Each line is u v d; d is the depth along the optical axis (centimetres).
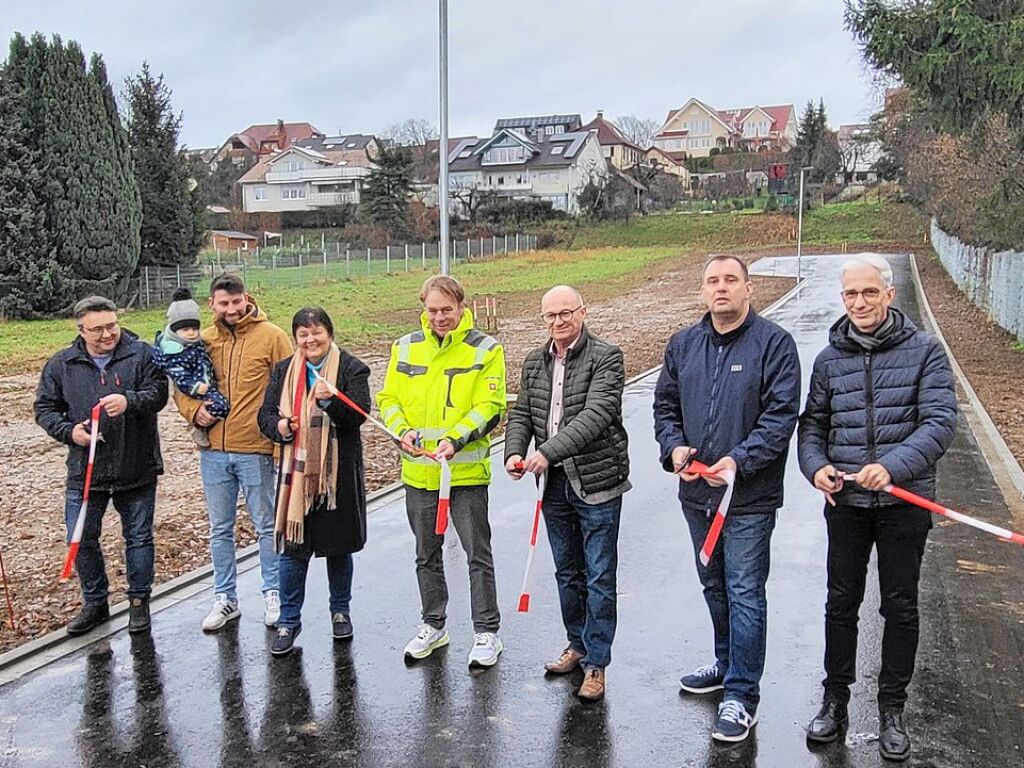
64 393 549
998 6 1468
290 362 528
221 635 561
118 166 3200
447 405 507
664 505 835
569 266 5353
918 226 6675
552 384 480
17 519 830
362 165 8675
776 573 654
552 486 477
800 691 480
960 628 554
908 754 414
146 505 561
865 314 408
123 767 419
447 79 1384
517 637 554
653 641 544
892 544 410
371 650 538
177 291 569
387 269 4947
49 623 580
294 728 451
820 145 8538
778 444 419
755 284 3803
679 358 450
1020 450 1049
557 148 8731
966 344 2006
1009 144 1698
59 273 3045
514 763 416
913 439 397
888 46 1504
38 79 3027
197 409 556
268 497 576
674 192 8294
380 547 730
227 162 9656
